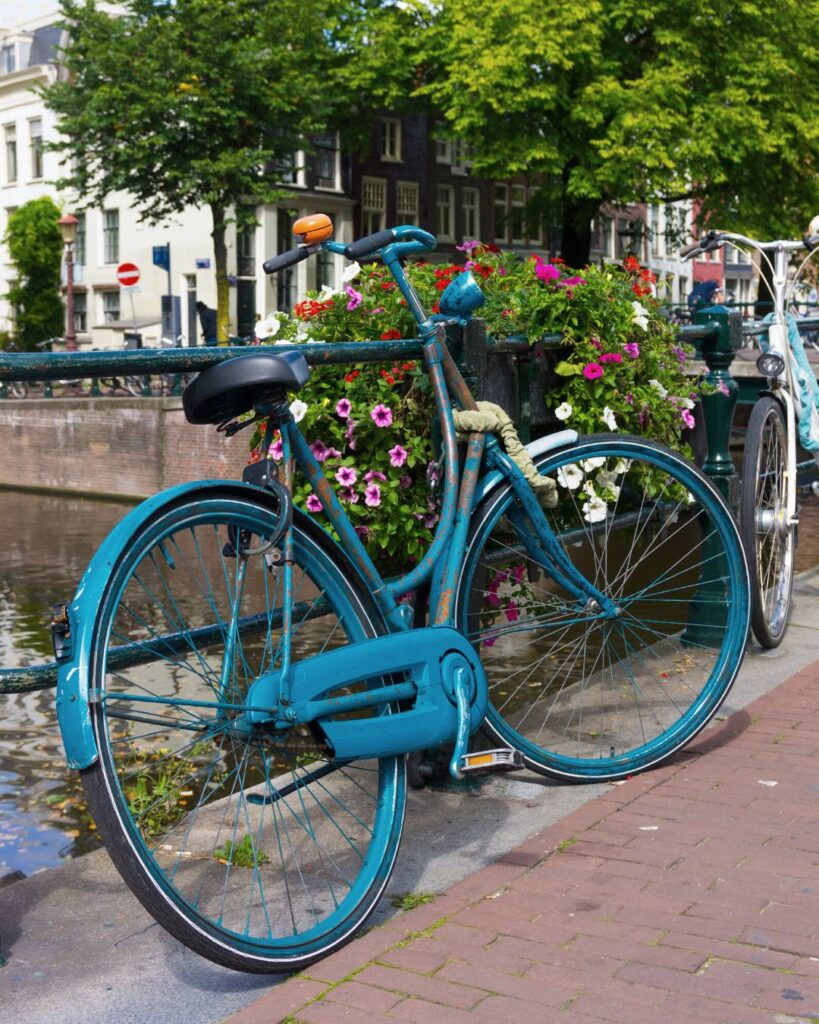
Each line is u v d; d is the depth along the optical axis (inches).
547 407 150.2
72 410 993.5
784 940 92.6
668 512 159.2
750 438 181.9
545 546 128.3
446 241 1605.6
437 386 122.9
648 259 2048.5
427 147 1567.4
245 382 93.6
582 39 892.0
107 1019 84.9
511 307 142.9
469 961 90.5
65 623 83.9
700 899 100.3
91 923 100.3
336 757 97.8
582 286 145.7
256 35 1031.0
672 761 136.9
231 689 95.0
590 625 151.3
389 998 85.4
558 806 124.9
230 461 886.4
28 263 1646.2
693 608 180.1
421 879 107.3
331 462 133.3
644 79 906.1
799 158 976.9
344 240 1475.1
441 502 127.0
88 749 80.6
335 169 1456.7
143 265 1502.2
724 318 190.9
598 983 86.6
